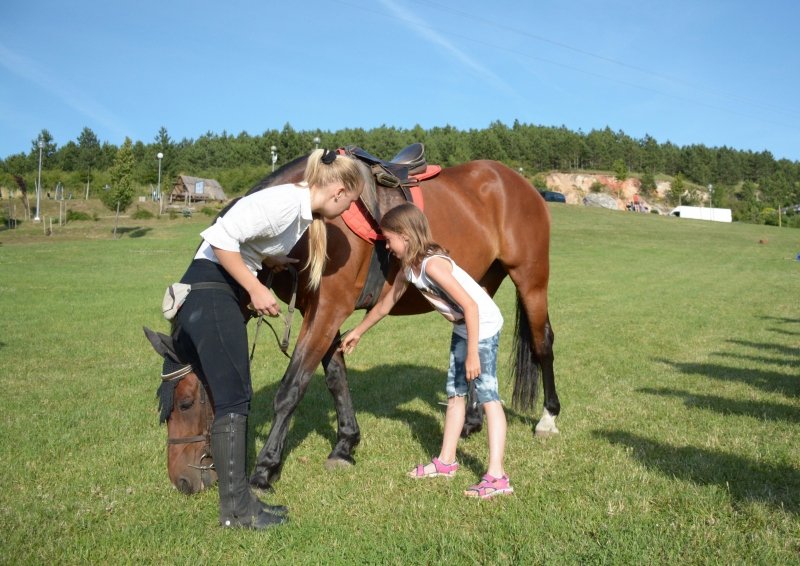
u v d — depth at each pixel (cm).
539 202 436
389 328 888
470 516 283
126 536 258
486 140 8744
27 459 348
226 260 246
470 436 410
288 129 8088
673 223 3697
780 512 274
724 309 1089
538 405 488
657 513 281
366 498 302
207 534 262
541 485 318
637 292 1319
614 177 9819
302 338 313
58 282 1285
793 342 784
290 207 254
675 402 490
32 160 7475
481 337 310
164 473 331
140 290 1203
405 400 507
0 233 2903
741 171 12812
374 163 336
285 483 320
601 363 655
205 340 254
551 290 1335
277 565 237
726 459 349
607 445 383
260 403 483
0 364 604
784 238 3198
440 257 306
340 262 312
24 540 254
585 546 248
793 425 419
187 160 8431
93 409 456
